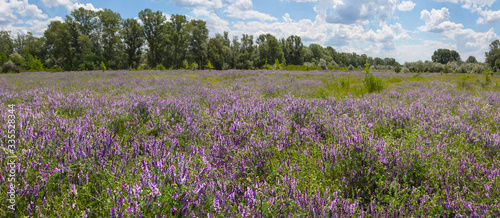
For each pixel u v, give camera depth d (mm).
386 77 24234
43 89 8422
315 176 2586
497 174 2439
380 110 5398
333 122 4312
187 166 2129
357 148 2865
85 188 2051
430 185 2533
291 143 3586
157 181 1979
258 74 24328
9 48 99000
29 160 2363
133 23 82438
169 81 14250
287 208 1960
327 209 1972
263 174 2742
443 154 3045
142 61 94312
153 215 1774
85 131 3240
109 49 80938
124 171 2365
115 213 1715
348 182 2541
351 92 9992
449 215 2129
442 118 4641
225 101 6504
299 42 133875
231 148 3141
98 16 81875
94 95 7012
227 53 95312
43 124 3584
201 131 3918
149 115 4719
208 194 1963
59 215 1813
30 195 1980
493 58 114250
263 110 4926
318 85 13156
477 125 4586
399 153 2846
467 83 14172
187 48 93438
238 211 1936
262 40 129750
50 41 78562
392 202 2100
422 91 10492
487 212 1937
